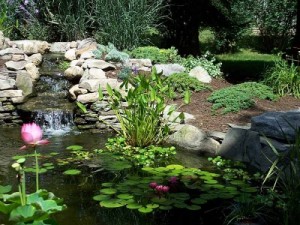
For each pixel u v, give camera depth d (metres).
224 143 5.39
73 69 7.13
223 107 6.28
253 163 5.02
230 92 6.50
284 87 6.89
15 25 9.39
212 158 5.22
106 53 8.02
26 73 6.91
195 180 4.38
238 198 3.90
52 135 6.02
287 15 13.52
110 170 4.68
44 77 7.31
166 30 10.37
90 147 5.48
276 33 13.75
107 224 3.45
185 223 3.50
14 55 7.44
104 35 8.72
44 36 9.64
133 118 5.46
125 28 8.49
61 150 5.34
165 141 5.71
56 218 3.54
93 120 6.25
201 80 7.40
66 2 9.28
